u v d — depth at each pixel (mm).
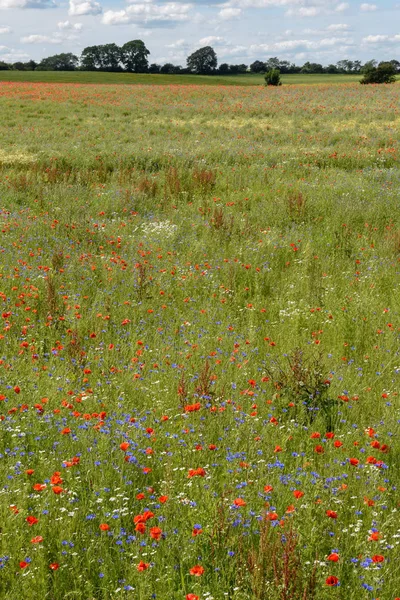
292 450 5363
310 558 3727
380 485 4602
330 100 45219
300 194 14281
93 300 9055
